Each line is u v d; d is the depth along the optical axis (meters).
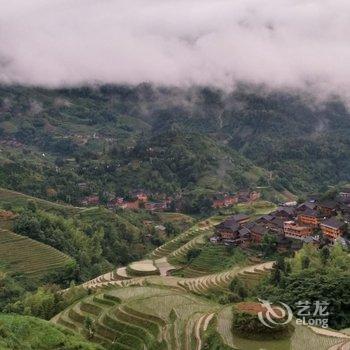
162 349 84.00
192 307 101.75
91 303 117.62
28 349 78.12
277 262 141.88
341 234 169.62
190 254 194.12
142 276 175.25
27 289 166.62
